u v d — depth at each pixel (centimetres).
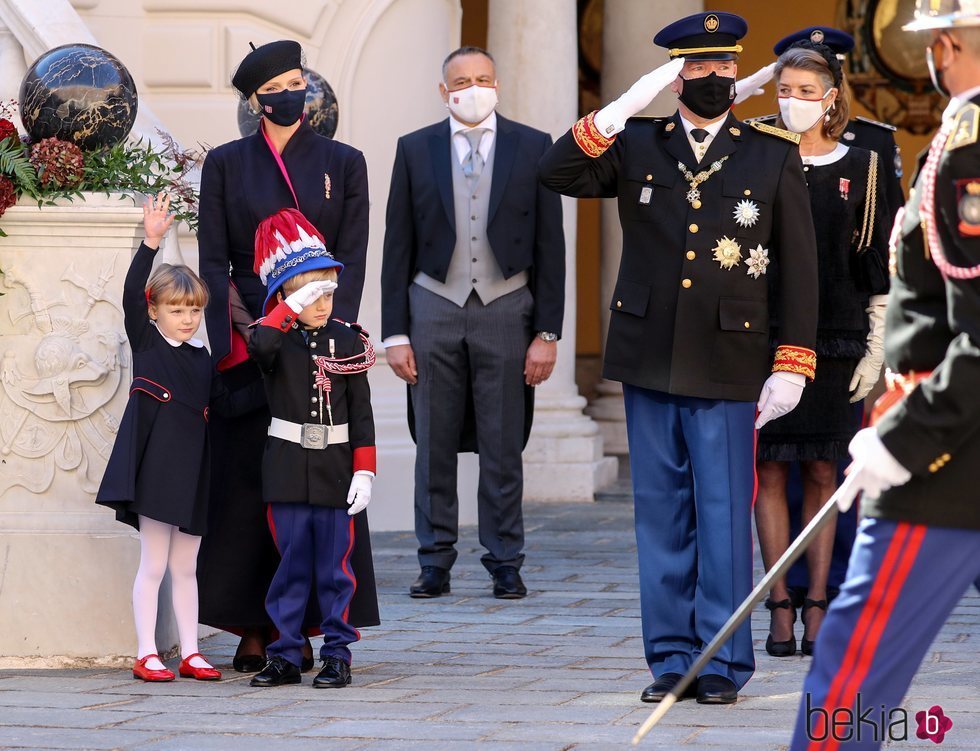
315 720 1138
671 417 1226
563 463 2611
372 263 2388
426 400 1811
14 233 1402
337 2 2370
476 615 1628
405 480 2353
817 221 1425
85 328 1407
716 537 1195
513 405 1803
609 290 3023
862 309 1434
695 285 1197
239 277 1366
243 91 1356
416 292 1841
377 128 2395
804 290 1212
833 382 1420
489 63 1809
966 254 734
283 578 1287
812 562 1427
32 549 1394
